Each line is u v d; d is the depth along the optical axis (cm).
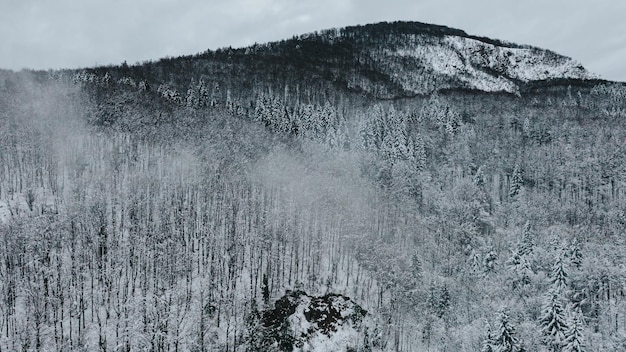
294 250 10469
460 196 14850
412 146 17400
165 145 13475
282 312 9056
